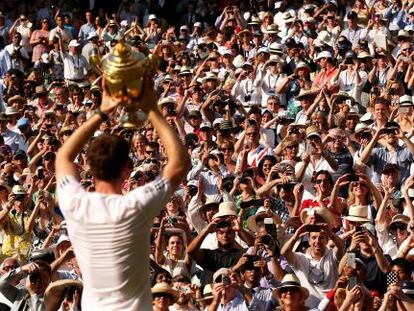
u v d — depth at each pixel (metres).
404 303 20.47
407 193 26.30
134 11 54.47
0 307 20.39
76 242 11.99
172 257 24.14
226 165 32.12
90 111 36.91
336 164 30.38
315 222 25.50
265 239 23.19
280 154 32.62
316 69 41.62
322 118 34.03
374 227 25.66
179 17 54.22
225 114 36.56
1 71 49.06
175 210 26.58
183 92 40.56
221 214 24.05
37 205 27.50
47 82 47.34
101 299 11.98
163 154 33.03
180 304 21.94
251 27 48.44
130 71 11.80
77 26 52.38
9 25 53.12
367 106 39.41
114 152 12.06
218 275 22.30
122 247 11.88
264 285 22.62
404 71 39.94
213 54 44.53
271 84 40.91
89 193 12.03
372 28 46.62
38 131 38.22
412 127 33.75
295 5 51.38
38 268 20.45
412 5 48.03
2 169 34.03
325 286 23.17
